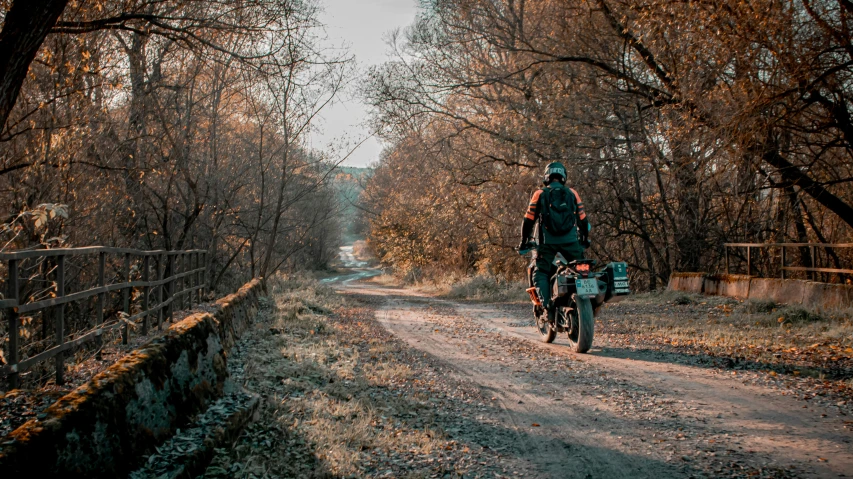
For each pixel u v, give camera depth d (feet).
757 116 38.52
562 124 62.23
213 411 15.03
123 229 46.75
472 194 82.07
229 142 61.57
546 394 20.31
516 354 27.71
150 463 11.62
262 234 84.79
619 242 81.00
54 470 9.15
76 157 35.27
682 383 20.58
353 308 54.85
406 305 62.54
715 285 48.14
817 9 37.52
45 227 32.73
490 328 38.34
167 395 13.60
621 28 52.65
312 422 17.13
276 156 67.41
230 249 74.33
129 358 13.03
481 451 15.25
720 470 12.94
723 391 19.31
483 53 76.28
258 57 30.76
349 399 20.24
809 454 13.57
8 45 17.21
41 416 9.78
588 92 61.77
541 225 26.00
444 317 46.88
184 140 48.29
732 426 15.87
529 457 14.69
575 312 26.14
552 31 62.75
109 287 21.17
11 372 14.64
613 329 33.27
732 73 40.55
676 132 45.52
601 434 15.97
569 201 25.49
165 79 47.01
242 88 54.03
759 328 30.86
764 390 19.13
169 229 53.67
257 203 73.72
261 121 61.00
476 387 21.83
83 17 31.45
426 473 13.89
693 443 14.75
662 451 14.38
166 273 50.16
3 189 32.96
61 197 34.88
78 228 38.37
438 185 84.23
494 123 74.08
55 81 31.30
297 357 25.54
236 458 13.94
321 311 47.75
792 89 37.09
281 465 14.06
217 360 17.13
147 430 12.19
